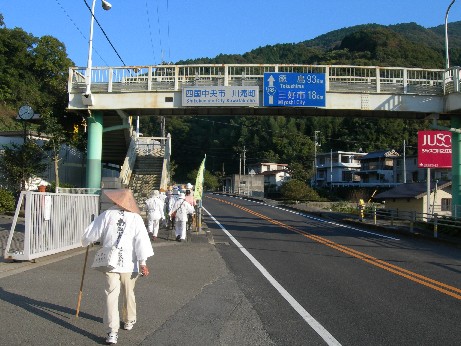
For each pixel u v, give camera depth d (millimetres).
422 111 20469
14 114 45000
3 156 23328
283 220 27938
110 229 5371
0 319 5887
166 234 17688
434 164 21547
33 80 52500
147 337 5531
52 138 22875
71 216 11953
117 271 5281
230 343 5449
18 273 8797
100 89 20484
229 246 15281
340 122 87750
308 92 20266
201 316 6594
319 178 80812
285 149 89250
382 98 20438
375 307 7297
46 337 5316
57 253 11219
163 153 32594
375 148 80250
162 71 21500
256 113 21312
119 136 29438
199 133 96062
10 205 21125
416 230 21047
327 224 26156
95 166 20875
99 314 6309
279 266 11273
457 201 20938
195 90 20312
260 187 74000
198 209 19141
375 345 5461
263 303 7492
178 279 9273
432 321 6527
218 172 92562
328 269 10891
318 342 5543
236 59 92000
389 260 12609
